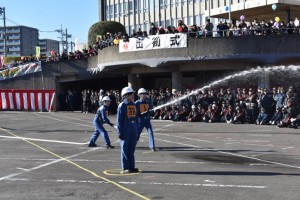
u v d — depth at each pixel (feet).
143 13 176.24
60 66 130.31
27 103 125.70
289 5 98.02
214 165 37.01
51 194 27.78
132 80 113.80
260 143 51.42
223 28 91.61
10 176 34.06
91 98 117.39
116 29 156.25
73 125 81.20
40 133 68.44
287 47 86.22
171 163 38.32
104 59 110.22
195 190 27.96
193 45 91.66
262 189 27.78
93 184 30.50
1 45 383.65
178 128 71.26
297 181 30.07
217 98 82.33
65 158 42.78
